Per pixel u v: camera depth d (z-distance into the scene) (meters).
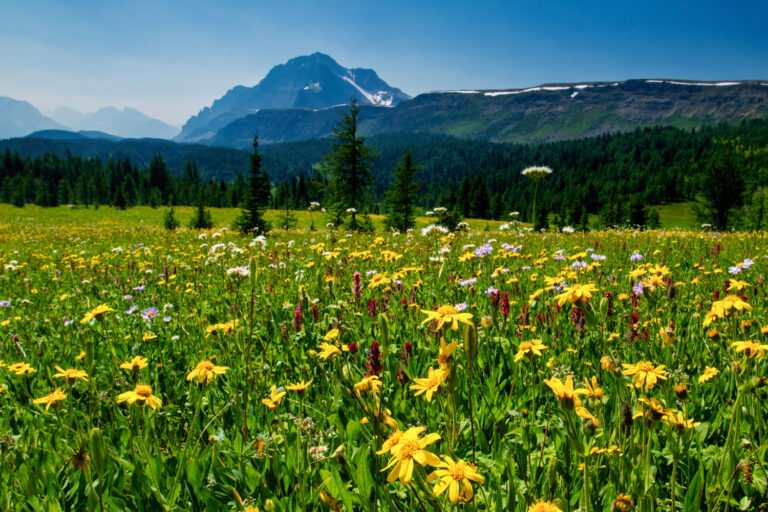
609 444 2.05
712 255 7.74
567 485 2.04
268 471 2.20
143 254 11.94
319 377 3.35
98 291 7.07
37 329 5.12
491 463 2.20
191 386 3.25
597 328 2.61
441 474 1.29
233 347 3.77
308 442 2.05
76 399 3.22
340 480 2.03
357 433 2.51
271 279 6.73
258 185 29.16
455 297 4.69
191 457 2.24
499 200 138.25
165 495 2.11
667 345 2.79
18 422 2.90
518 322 4.15
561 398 1.46
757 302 4.30
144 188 150.38
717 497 1.78
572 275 5.07
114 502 1.97
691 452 2.20
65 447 2.47
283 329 4.00
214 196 146.50
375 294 5.48
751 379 2.00
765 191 52.22
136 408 2.34
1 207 94.62
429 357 3.44
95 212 82.88
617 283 5.43
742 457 2.12
